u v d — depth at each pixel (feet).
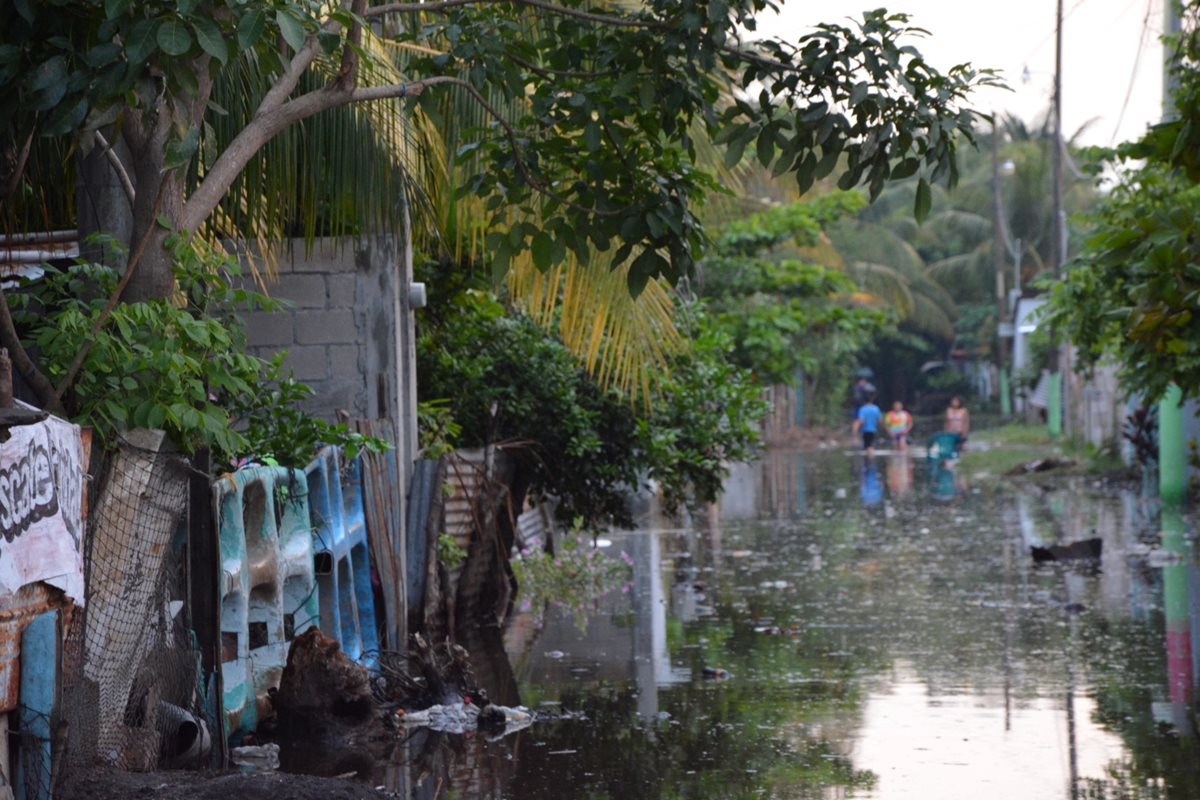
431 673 49.03
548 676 54.85
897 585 81.87
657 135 43.55
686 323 82.84
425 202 55.01
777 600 76.79
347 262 60.49
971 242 371.76
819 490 165.68
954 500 144.66
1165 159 39.17
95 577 35.17
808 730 44.78
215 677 39.27
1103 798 36.68
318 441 51.39
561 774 39.52
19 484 29.12
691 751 42.14
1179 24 101.40
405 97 43.09
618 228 43.57
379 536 56.54
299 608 48.01
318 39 35.86
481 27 42.83
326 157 50.31
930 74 39.75
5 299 37.40
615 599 78.59
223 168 38.40
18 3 32.24
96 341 35.27
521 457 76.95
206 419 36.01
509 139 44.32
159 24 31.35
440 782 38.81
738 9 39.83
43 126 32.19
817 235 171.94
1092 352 121.60
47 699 30.22
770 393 273.13
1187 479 133.90
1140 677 52.85
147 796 32.48
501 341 75.77
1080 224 107.34
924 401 390.21
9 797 29.25
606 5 55.88
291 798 32.99
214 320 38.14
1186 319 38.29
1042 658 57.26
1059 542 101.76
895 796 37.01
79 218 43.14
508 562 74.84
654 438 77.30
